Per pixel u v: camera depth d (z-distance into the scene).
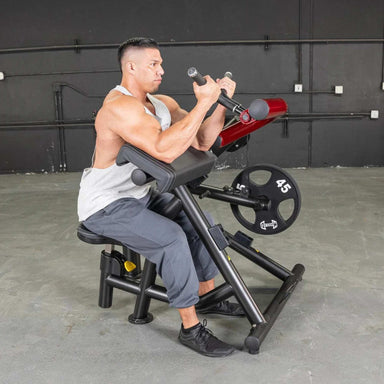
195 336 1.86
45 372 1.76
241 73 5.84
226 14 5.73
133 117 1.67
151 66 1.83
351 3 5.67
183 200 1.87
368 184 4.89
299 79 5.82
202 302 2.02
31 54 5.81
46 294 2.45
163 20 5.76
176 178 1.66
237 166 6.05
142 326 2.09
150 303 2.32
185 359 1.82
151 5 5.73
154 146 1.64
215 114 2.03
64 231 3.54
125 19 5.76
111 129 1.72
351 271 2.63
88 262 2.90
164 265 1.82
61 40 5.80
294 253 2.93
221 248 1.88
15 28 5.77
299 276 2.41
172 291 1.83
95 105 5.92
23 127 5.95
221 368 1.75
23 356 1.87
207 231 1.88
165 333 2.03
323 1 5.67
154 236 1.81
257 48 5.78
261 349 1.87
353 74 5.81
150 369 1.76
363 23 5.70
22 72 5.85
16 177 5.82
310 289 2.42
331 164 6.01
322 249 2.99
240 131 2.04
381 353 1.82
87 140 5.99
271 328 2.03
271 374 1.70
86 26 5.78
